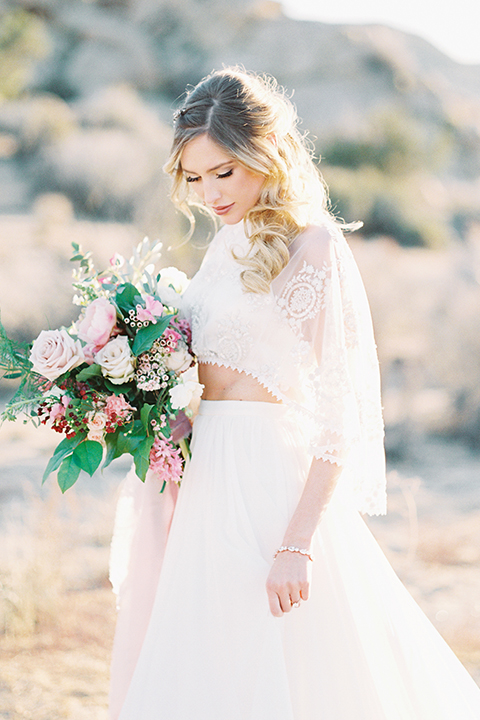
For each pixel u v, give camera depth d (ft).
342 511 6.61
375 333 28.66
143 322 6.40
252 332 6.53
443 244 60.08
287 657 5.97
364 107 97.40
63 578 13.99
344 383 6.14
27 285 35.24
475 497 20.49
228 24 119.65
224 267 6.97
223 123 6.41
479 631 12.55
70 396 6.29
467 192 77.77
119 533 7.59
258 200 6.77
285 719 5.64
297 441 6.66
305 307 6.39
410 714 6.23
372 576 6.51
